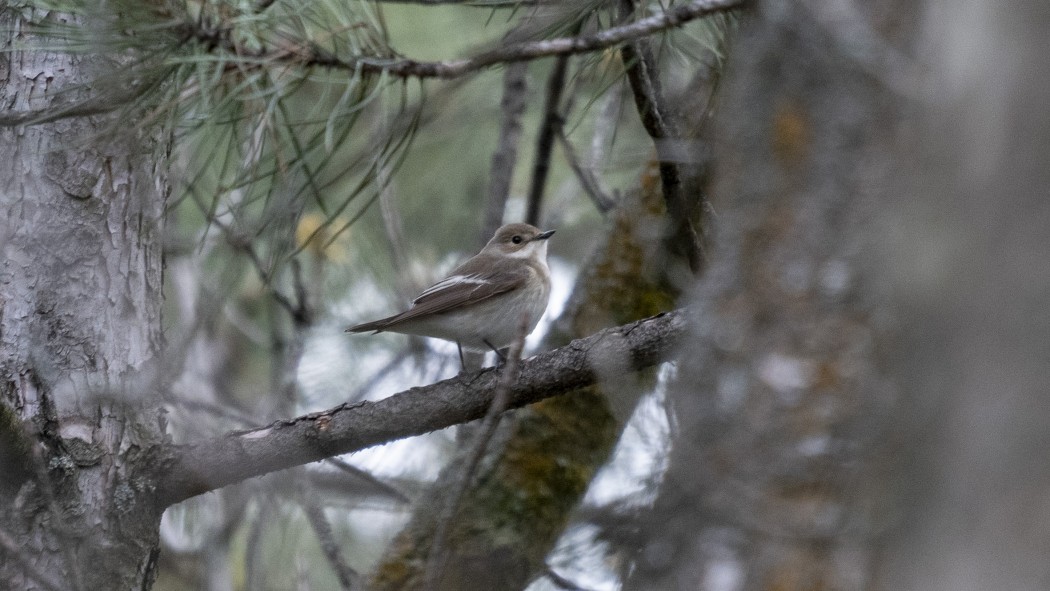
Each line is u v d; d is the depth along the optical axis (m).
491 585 11.68
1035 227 4.29
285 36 6.69
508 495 11.96
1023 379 4.27
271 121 7.10
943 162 4.48
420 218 14.91
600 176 13.05
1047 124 4.27
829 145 4.72
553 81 12.06
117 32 6.46
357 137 10.34
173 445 7.90
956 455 4.38
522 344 6.47
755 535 4.70
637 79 8.69
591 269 12.50
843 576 4.57
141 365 7.93
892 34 4.60
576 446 12.20
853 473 4.60
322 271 14.08
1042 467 4.20
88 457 7.50
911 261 4.53
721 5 6.96
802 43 4.77
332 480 13.32
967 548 4.29
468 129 14.43
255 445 8.00
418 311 11.30
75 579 6.23
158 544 7.92
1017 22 4.31
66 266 7.74
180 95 6.76
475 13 13.13
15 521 7.19
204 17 6.62
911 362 4.54
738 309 4.89
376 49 6.94
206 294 12.65
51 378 7.54
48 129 7.86
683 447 5.00
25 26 7.76
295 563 12.59
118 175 8.01
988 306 4.34
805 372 4.70
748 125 4.95
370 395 13.66
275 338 13.15
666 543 4.98
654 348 7.93
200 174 7.54
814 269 4.72
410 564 11.71
